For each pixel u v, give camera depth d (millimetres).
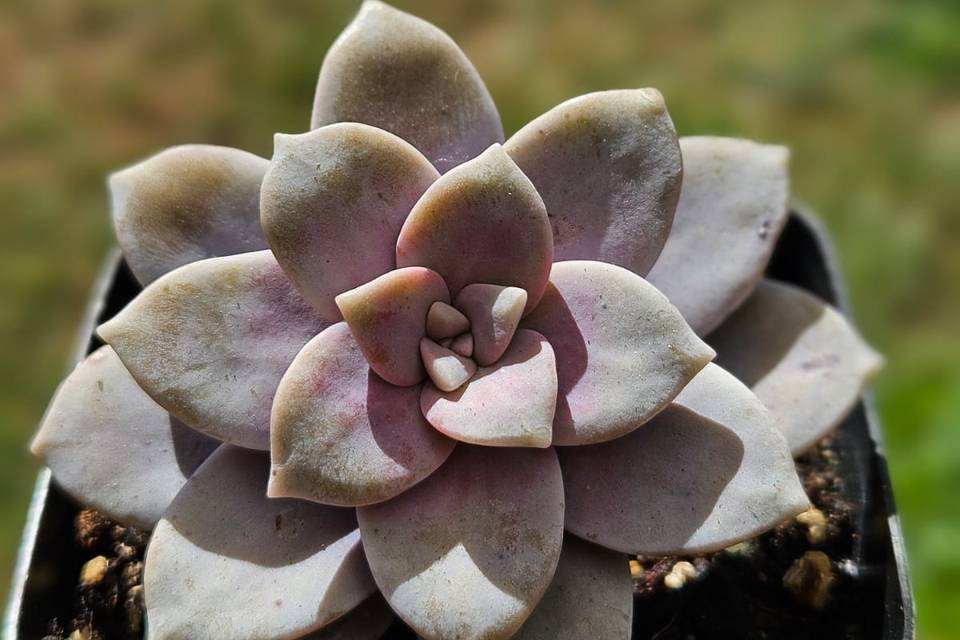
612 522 165
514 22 375
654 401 160
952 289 306
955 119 344
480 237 165
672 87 348
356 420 162
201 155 178
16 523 268
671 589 178
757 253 182
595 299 165
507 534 160
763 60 358
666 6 380
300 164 162
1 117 347
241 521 165
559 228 172
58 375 294
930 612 247
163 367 162
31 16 377
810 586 177
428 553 160
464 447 166
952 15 372
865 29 368
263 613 159
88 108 349
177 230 177
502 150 161
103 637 175
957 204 322
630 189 169
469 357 166
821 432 179
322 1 377
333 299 166
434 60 176
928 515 261
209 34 368
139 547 183
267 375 165
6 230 320
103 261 316
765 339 187
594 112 168
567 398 163
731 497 163
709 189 186
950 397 281
